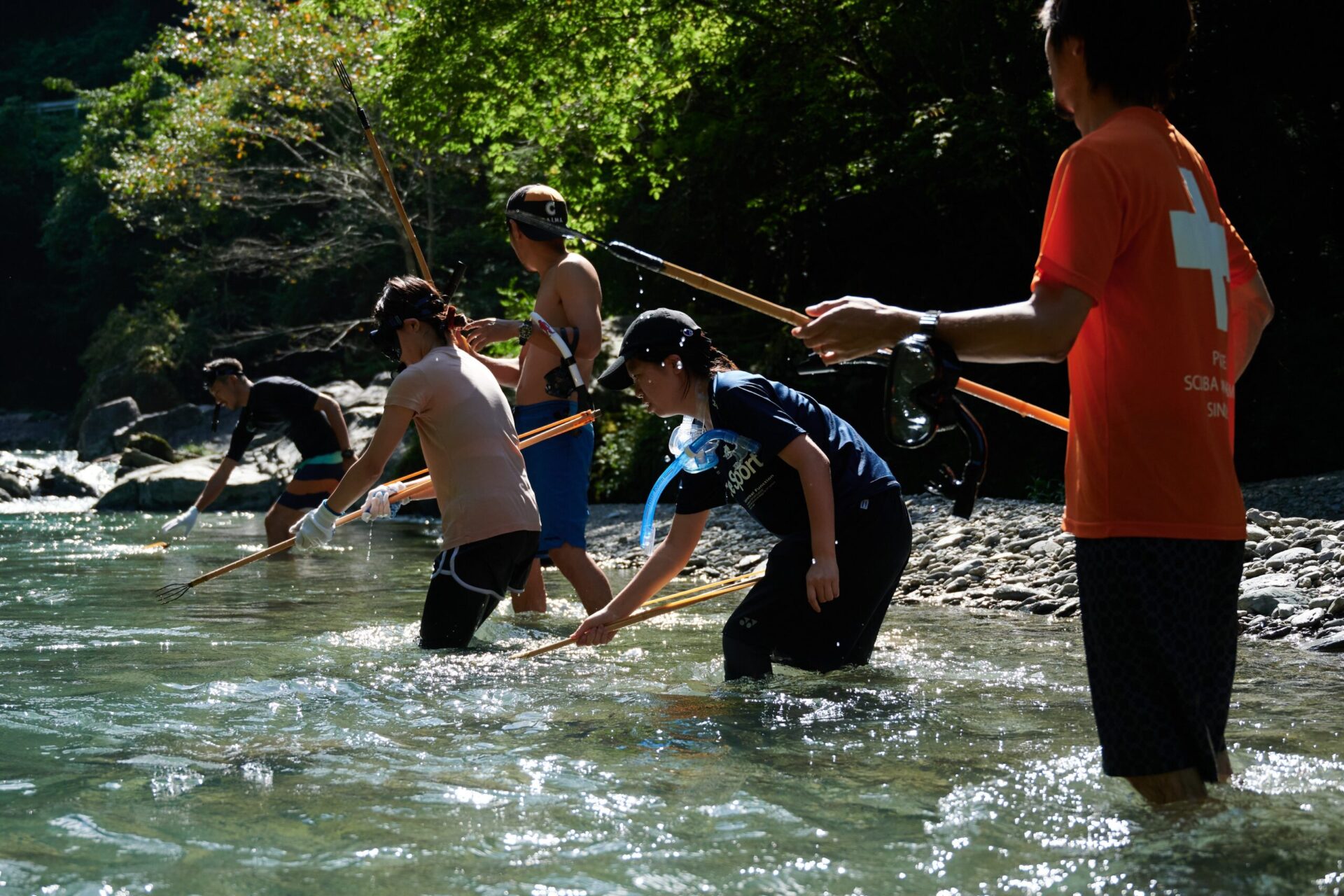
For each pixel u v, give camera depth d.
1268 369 13.11
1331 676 4.03
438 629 4.67
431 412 4.79
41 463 26.03
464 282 27.00
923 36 14.42
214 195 26.22
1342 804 2.38
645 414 15.48
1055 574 6.60
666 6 14.70
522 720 3.33
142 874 2.10
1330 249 13.61
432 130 15.80
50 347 43.44
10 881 2.07
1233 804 2.38
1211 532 2.31
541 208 5.60
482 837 2.29
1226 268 2.44
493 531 4.71
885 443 14.14
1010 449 13.83
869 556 3.91
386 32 16.36
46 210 44.03
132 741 3.09
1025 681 3.92
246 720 3.35
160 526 13.38
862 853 2.17
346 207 27.88
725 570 7.91
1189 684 2.32
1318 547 6.27
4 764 2.86
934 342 2.20
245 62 24.56
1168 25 2.41
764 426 3.80
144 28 50.59
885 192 16.14
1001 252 16.05
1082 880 2.02
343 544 10.70
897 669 4.17
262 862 2.16
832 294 18.08
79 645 4.71
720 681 3.95
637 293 19.23
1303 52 12.83
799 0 14.73
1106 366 2.33
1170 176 2.35
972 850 2.18
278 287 34.12
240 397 9.09
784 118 16.23
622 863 2.14
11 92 50.09
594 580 5.60
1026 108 13.02
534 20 14.76
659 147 16.73
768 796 2.54
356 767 2.81
